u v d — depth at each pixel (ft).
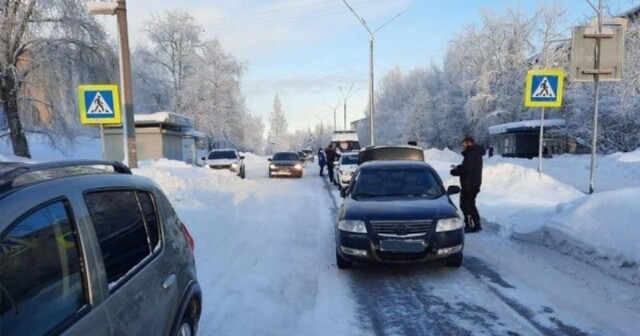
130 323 8.00
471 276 19.88
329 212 40.75
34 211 6.42
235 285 19.19
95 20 80.18
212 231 31.24
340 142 107.86
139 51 161.58
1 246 5.73
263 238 28.96
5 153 70.64
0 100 75.05
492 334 14.05
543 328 14.25
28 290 6.13
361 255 20.02
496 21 151.84
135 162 37.81
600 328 14.01
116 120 31.60
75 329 6.57
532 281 18.70
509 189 43.55
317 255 24.49
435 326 14.82
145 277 8.97
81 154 101.91
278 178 89.45
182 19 166.50
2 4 70.59
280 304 16.94
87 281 7.16
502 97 148.25
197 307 12.11
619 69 32.91
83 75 80.33
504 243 25.49
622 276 17.63
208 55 166.81
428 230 19.92
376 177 25.04
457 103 178.91
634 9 92.43
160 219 10.78
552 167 97.04
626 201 20.79
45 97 77.61
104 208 8.39
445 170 68.49
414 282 19.40
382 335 14.23
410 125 194.29
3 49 71.61
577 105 111.04
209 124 160.45
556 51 134.00
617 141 107.65
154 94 161.58
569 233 21.49
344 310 16.33
